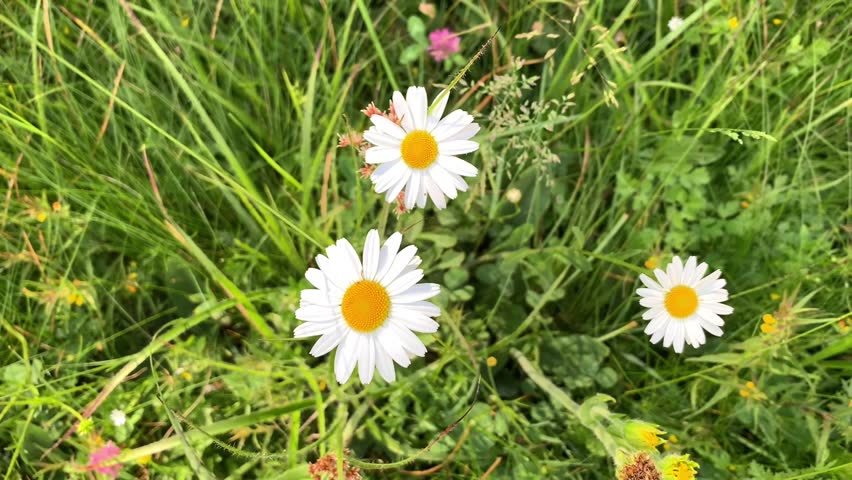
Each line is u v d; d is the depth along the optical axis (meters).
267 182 0.31
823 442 0.25
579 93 0.31
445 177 0.20
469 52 0.33
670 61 0.33
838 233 0.30
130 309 0.29
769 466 0.26
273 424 0.26
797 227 0.30
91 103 0.29
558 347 0.28
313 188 0.31
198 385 0.26
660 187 0.29
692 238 0.30
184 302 0.29
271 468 0.25
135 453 0.22
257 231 0.30
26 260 0.27
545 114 0.31
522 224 0.31
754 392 0.26
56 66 0.27
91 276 0.27
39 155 0.26
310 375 0.22
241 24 0.29
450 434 0.26
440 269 0.30
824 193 0.31
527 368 0.27
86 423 0.23
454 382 0.27
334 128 0.29
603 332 0.30
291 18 0.32
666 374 0.29
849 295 0.28
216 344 0.28
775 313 0.26
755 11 0.28
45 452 0.24
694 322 0.24
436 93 0.32
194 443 0.25
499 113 0.25
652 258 0.29
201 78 0.28
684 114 0.30
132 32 0.29
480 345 0.28
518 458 0.26
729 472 0.26
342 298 0.20
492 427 0.26
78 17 0.30
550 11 0.32
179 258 0.27
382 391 0.26
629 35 0.33
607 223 0.32
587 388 0.28
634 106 0.30
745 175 0.31
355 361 0.20
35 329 0.27
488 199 0.30
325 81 0.29
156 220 0.27
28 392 0.25
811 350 0.29
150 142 0.27
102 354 0.27
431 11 0.31
